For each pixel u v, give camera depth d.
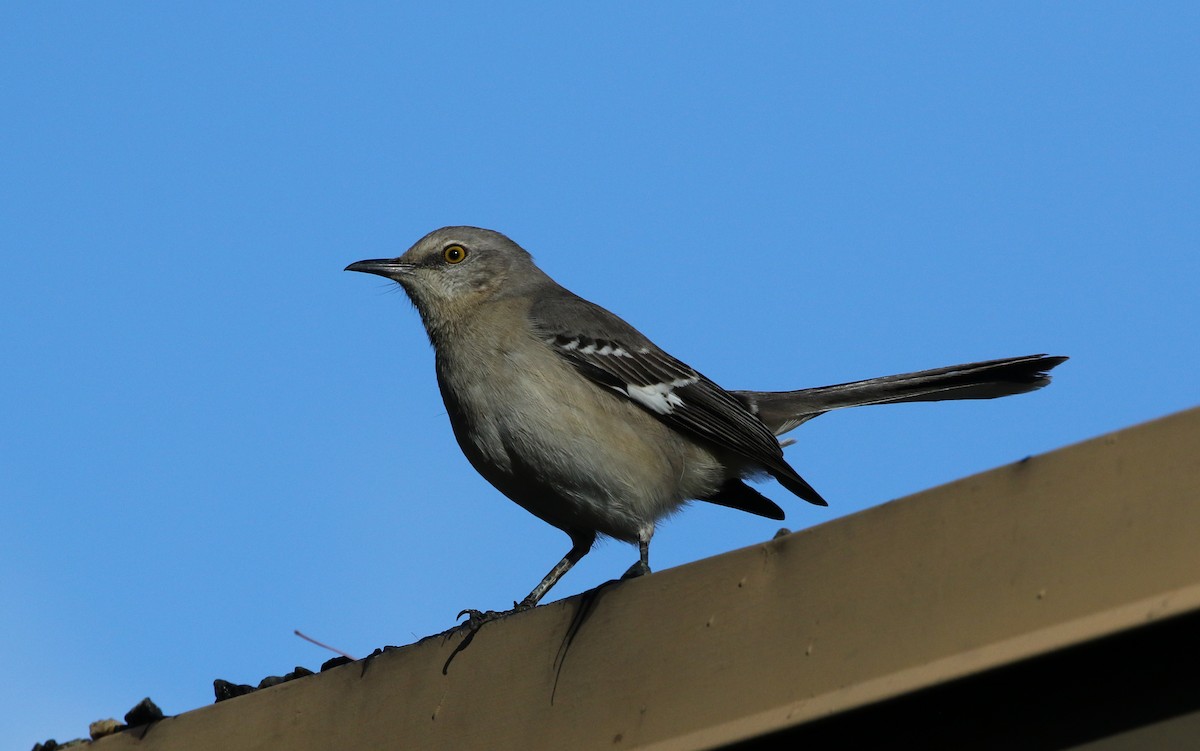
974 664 6.37
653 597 7.84
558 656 8.12
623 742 7.60
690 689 7.44
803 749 7.18
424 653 8.77
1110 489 6.25
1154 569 6.00
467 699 8.44
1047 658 6.23
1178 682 6.14
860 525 7.07
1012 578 6.45
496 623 8.54
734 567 7.52
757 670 7.20
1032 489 6.51
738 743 7.12
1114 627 5.98
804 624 7.11
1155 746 6.13
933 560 6.75
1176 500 6.03
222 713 9.53
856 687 6.77
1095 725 6.34
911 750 6.93
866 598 6.92
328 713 9.04
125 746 9.88
